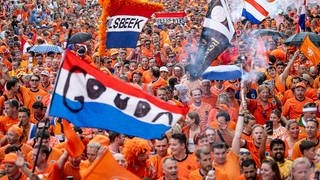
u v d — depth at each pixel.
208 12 17.22
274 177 12.68
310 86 21.94
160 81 23.14
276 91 21.80
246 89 20.03
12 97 20.11
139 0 18.55
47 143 14.37
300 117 18.19
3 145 16.36
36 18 56.75
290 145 16.36
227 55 22.11
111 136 14.93
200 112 18.55
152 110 11.54
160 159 14.42
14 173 13.27
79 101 11.45
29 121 17.03
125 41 18.98
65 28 45.69
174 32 35.00
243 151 14.10
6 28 46.31
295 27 34.56
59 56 27.36
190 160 14.11
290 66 22.08
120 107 11.51
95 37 41.97
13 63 27.33
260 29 29.98
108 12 18.41
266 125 16.72
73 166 13.49
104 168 11.61
